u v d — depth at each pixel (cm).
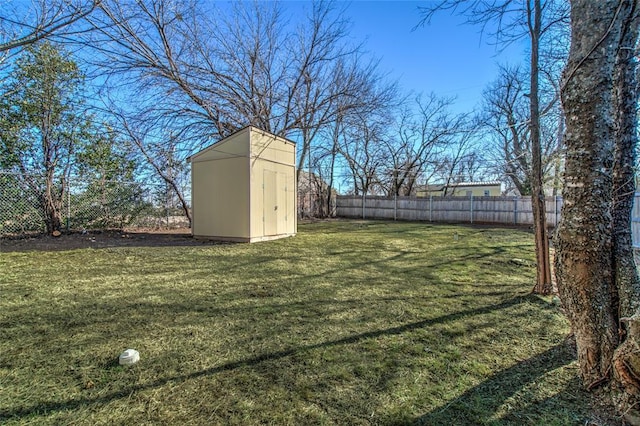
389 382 174
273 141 796
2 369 183
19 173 754
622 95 188
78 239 740
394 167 1864
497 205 1329
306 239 787
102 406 152
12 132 743
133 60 846
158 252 578
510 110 1521
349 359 199
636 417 135
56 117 796
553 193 1227
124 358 193
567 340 226
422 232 980
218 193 754
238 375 180
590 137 160
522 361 197
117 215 943
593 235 161
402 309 291
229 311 283
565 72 175
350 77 1275
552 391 166
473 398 160
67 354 202
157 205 1025
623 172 180
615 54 158
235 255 556
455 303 309
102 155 895
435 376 180
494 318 270
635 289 159
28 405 152
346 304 304
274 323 257
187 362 194
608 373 156
